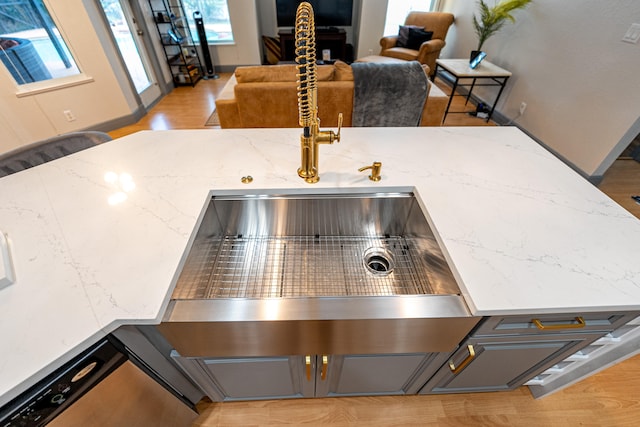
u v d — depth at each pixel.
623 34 2.15
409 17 4.82
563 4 2.65
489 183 0.98
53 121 2.98
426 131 1.31
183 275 0.77
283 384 1.08
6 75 2.61
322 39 5.10
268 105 2.43
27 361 0.53
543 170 1.05
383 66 2.46
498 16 3.15
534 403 1.26
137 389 0.76
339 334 0.72
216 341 0.74
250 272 1.00
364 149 1.17
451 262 0.73
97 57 3.05
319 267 1.03
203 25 4.70
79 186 0.96
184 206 0.88
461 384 1.12
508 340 0.81
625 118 2.20
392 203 1.02
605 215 0.85
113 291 0.65
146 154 1.13
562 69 2.71
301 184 0.98
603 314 0.74
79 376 0.60
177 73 4.72
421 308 0.67
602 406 1.25
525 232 0.80
